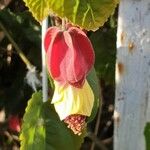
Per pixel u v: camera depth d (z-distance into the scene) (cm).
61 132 21
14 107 30
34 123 21
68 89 17
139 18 21
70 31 17
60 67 17
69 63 17
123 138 23
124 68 21
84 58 17
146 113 22
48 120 21
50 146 21
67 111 17
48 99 21
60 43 17
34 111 21
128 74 22
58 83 17
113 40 28
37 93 22
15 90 30
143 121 22
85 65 17
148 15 21
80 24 16
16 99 30
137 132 22
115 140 23
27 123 21
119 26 21
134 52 21
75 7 16
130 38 21
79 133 17
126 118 22
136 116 22
